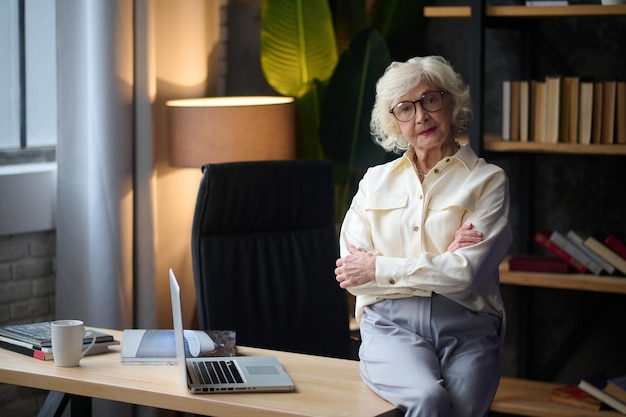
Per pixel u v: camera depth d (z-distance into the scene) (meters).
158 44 4.01
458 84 2.63
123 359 2.46
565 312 4.01
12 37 3.72
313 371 2.46
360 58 4.14
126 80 3.70
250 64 4.48
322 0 4.19
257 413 2.13
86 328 2.78
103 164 3.66
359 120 4.18
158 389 2.24
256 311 3.20
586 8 3.42
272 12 4.21
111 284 3.68
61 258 3.71
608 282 3.44
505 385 3.79
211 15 4.35
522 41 3.96
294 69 4.25
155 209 3.85
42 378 2.36
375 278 2.46
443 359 2.37
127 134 3.71
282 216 3.28
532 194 4.00
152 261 3.83
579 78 3.54
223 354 2.57
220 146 3.76
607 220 3.92
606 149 3.46
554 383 3.91
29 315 3.66
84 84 3.71
